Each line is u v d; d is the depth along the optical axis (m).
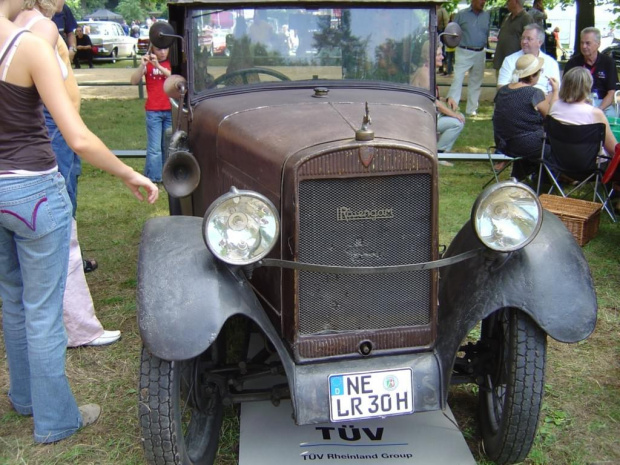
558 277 2.68
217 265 2.61
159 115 7.12
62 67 3.20
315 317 2.68
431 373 2.70
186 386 2.80
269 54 3.65
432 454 2.98
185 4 3.59
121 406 3.46
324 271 2.58
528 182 7.36
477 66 11.40
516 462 2.92
